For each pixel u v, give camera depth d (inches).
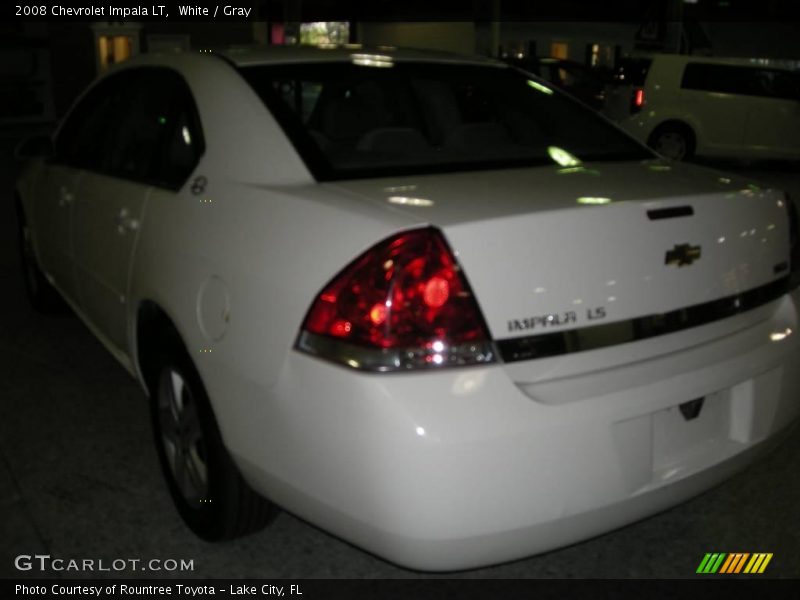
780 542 113.8
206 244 100.0
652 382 87.0
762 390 97.8
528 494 80.1
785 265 104.2
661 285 89.1
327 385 80.7
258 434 90.2
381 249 80.2
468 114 133.6
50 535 112.9
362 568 107.9
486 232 80.4
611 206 86.6
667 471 90.6
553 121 129.2
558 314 82.8
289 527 116.4
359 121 127.1
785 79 490.9
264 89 110.9
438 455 76.5
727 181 104.4
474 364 79.2
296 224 89.5
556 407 80.7
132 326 120.8
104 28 693.3
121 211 125.8
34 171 181.0
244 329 90.7
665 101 516.4
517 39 944.9
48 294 193.9
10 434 141.8
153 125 128.3
